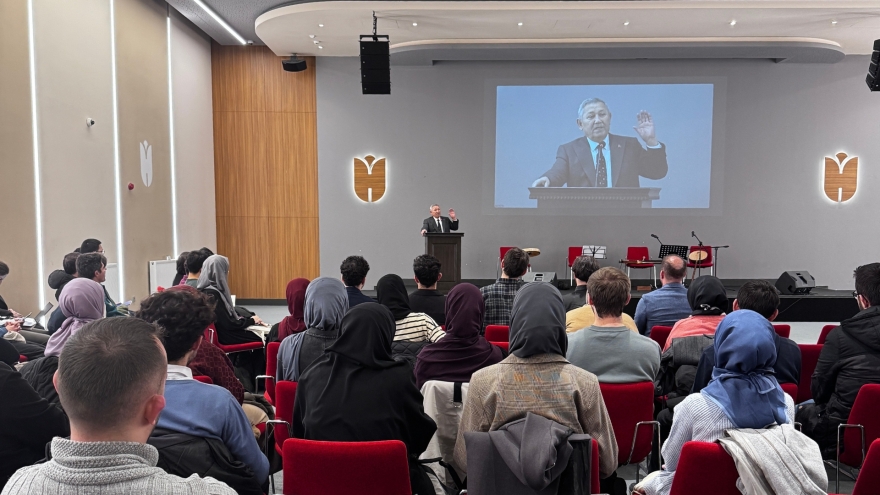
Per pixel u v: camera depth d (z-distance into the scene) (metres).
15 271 4.82
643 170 9.05
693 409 1.67
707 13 7.00
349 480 1.57
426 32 7.81
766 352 1.63
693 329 2.75
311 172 9.18
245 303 9.28
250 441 1.54
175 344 1.52
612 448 1.78
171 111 7.72
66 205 5.50
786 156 8.94
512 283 3.78
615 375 2.23
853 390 2.32
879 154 8.89
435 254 7.66
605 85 9.03
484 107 9.12
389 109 9.13
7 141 4.73
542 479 1.42
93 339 0.85
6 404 1.66
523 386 1.69
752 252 9.04
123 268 6.53
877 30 7.62
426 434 1.89
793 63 8.81
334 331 2.40
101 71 6.11
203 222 8.72
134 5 6.77
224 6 7.23
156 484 0.79
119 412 0.82
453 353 2.29
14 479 0.79
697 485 1.57
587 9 6.86
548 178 9.16
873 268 2.43
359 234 9.26
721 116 8.92
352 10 6.92
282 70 9.05
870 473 1.58
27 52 4.97
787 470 1.48
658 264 8.52
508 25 7.50
